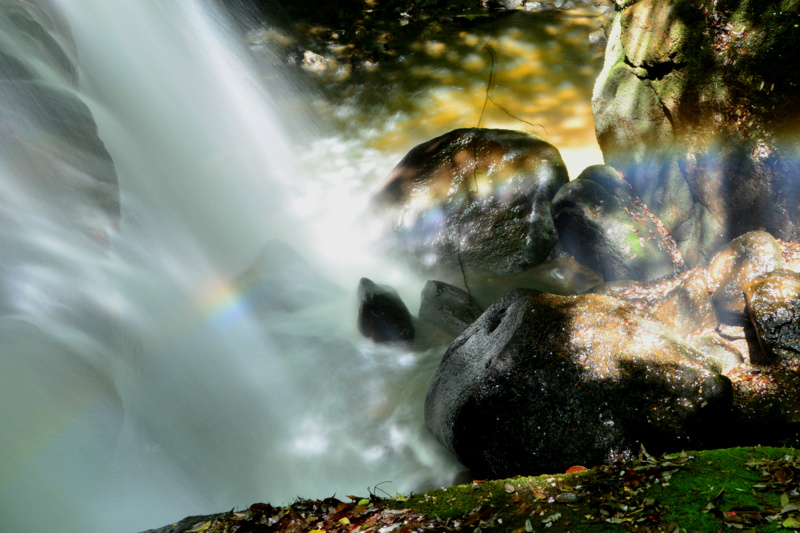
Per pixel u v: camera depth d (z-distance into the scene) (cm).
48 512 309
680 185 566
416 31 1188
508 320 449
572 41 1089
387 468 448
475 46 1109
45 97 393
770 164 491
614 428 387
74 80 484
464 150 690
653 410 390
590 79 979
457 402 428
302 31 1224
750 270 480
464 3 1254
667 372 398
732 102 499
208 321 586
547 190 639
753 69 477
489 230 639
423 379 527
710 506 256
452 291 589
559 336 420
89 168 396
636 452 382
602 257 583
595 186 600
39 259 353
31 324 339
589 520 262
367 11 1278
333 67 1101
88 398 349
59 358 341
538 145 673
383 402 508
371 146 917
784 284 450
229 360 548
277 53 1152
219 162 821
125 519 344
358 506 290
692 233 566
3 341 326
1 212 345
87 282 377
